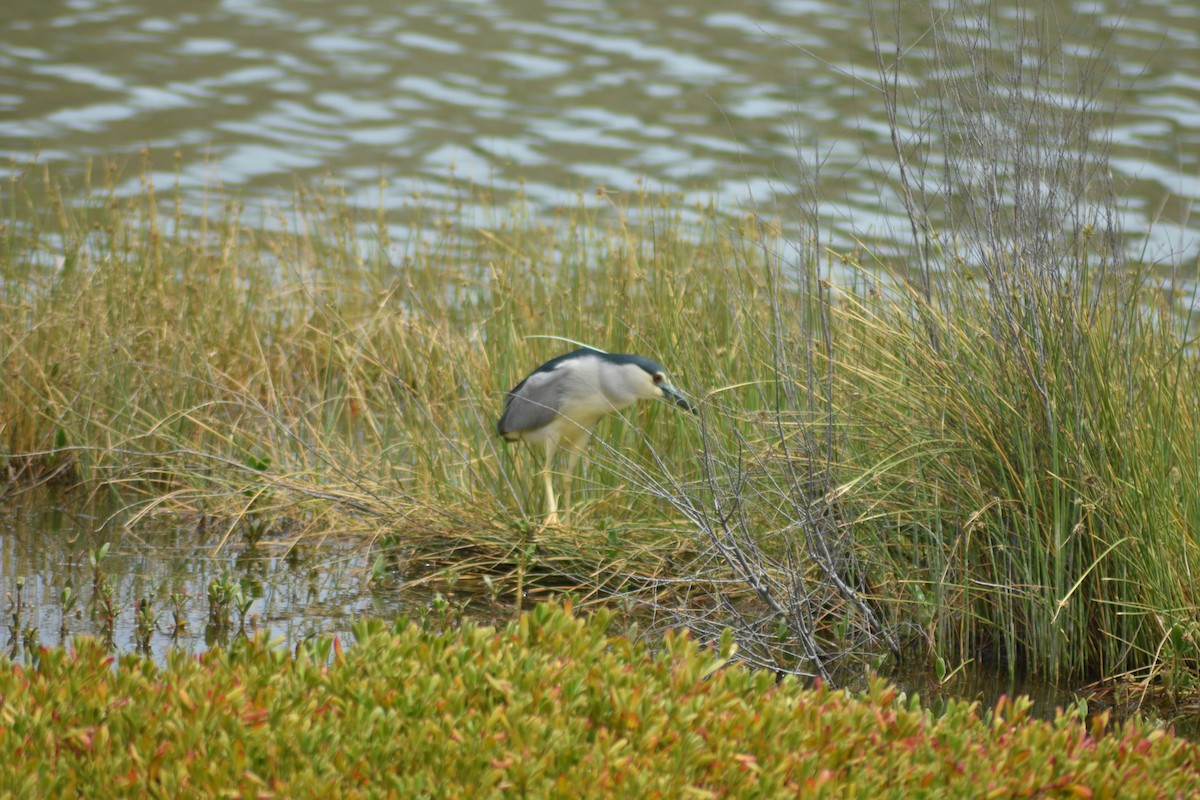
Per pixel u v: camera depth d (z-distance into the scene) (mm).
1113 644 10156
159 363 14742
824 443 11141
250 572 11836
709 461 10477
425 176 24297
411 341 15805
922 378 10867
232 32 32219
